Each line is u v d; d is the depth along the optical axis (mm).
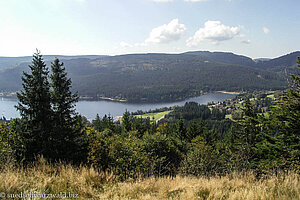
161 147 12922
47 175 4598
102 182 4863
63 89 12375
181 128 34812
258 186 4348
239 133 17172
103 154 8867
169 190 4367
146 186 4574
